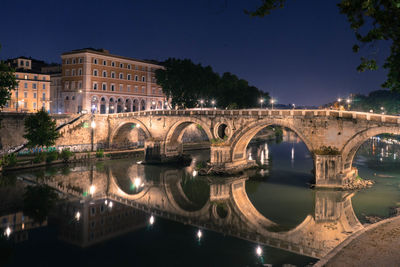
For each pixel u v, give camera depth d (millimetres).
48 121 68125
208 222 38688
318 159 50531
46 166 67438
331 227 35875
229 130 64188
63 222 38125
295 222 37750
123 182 57688
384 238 20500
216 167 63562
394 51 13344
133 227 36812
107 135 89625
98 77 105938
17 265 27766
